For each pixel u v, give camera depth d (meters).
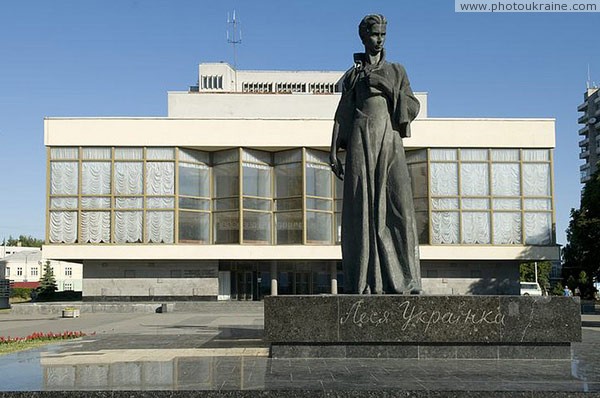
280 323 10.51
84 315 36.00
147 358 11.22
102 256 43.28
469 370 9.23
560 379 8.43
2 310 42.91
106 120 43.78
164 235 43.69
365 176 11.90
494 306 10.39
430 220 44.16
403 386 7.93
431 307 10.42
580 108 97.25
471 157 44.72
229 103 54.41
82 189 43.75
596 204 42.34
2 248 109.25
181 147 44.16
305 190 44.19
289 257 43.84
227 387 7.93
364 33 12.34
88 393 7.73
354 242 11.92
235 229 44.16
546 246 44.47
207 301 44.03
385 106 12.10
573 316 10.37
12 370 9.70
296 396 7.69
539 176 44.94
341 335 10.42
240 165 44.12
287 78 72.19
